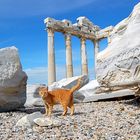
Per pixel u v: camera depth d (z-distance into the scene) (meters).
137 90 12.80
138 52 11.57
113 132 7.73
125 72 12.12
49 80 42.94
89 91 18.95
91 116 10.62
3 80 11.81
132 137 7.15
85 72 49.22
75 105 15.62
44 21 43.62
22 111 12.84
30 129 8.30
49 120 8.64
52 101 11.34
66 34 45.94
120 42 12.77
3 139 7.29
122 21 13.84
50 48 43.12
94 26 51.41
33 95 18.47
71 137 7.23
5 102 12.03
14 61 12.35
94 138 7.08
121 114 10.93
